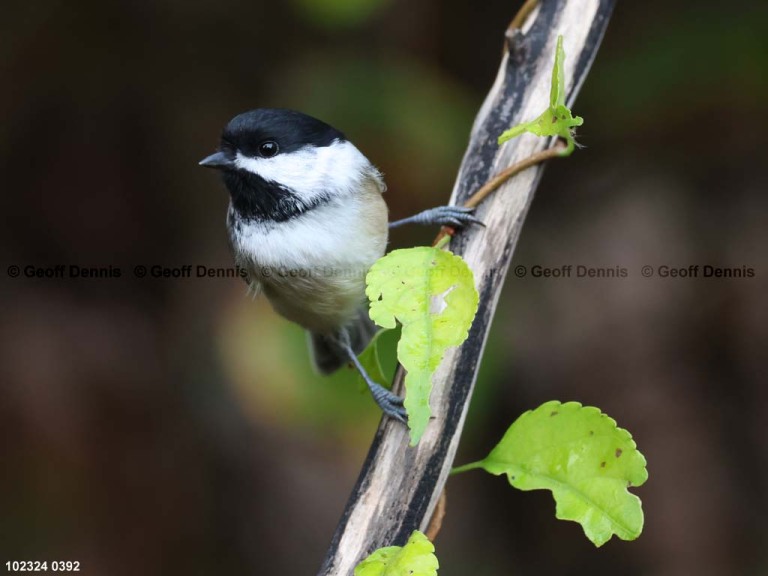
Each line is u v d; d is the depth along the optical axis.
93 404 7.90
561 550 8.48
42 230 8.39
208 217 8.55
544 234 8.56
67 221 8.44
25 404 7.64
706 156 8.27
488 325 4.34
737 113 8.06
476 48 8.70
